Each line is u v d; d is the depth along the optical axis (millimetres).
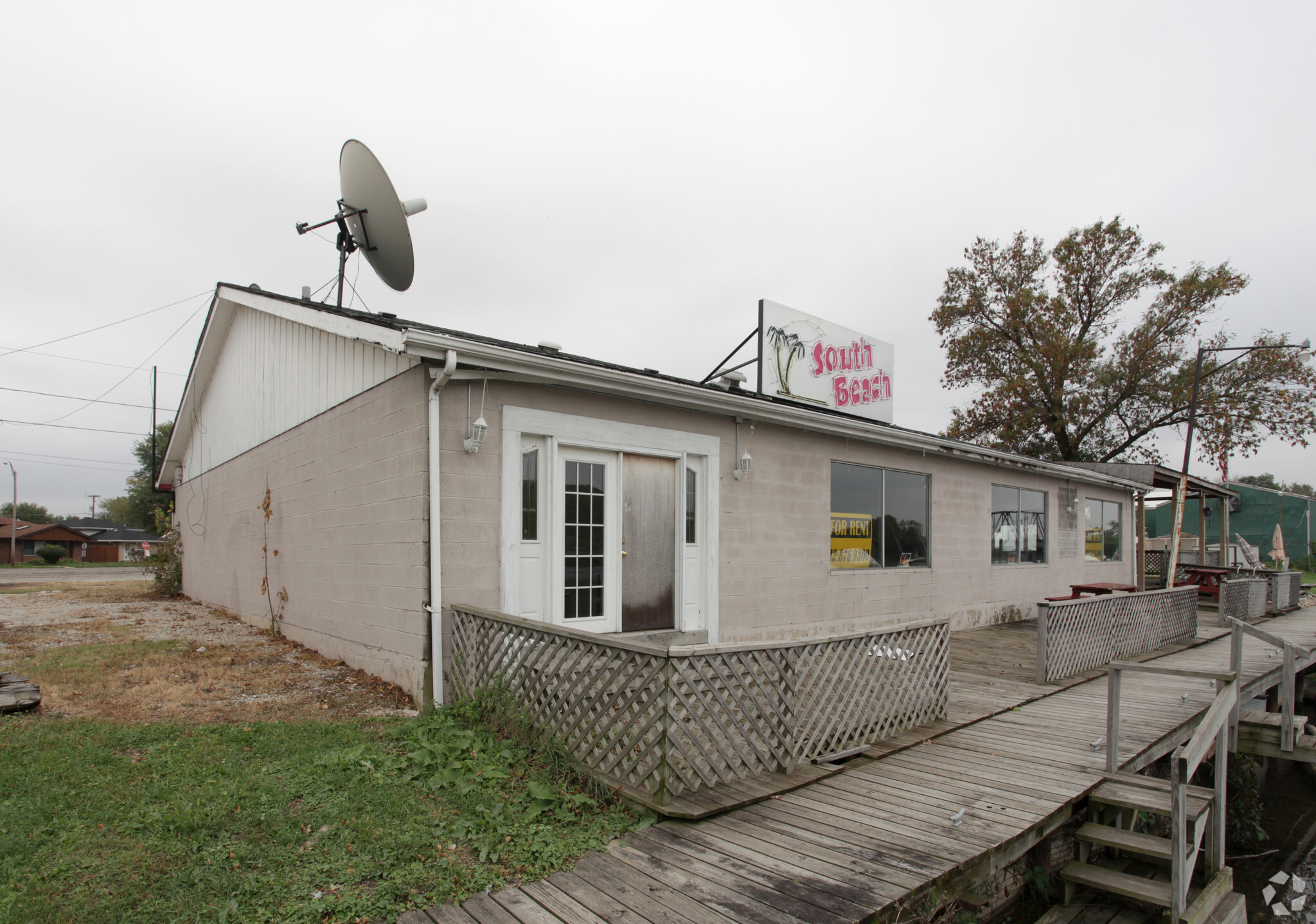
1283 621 14641
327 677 6879
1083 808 4855
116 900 2902
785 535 9172
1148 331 26750
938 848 3723
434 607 5898
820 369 12023
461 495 6137
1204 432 26219
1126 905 4734
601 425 7215
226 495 12406
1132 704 7012
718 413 8312
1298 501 42250
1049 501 14914
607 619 7281
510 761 4648
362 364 7242
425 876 3295
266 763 4422
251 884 3086
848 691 5352
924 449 11242
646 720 4457
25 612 11852
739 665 4551
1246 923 4688
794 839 3814
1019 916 4668
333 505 7828
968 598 12375
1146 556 21203
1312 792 10758
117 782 3980
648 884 3330
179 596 15336
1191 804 4531
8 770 4012
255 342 10961
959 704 6863
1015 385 27297
